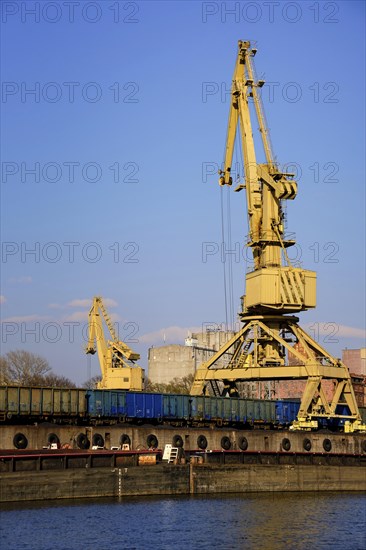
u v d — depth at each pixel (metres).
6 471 80.88
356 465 106.19
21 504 79.44
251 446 106.50
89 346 165.75
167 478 90.19
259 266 113.25
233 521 75.25
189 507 82.00
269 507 83.56
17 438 90.25
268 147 113.12
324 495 95.75
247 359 115.69
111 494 86.25
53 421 98.62
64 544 64.88
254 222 113.06
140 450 92.25
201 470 92.44
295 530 71.81
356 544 66.75
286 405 118.62
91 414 100.69
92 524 72.00
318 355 115.38
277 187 110.94
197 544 65.94
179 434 102.88
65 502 81.69
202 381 115.00
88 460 86.38
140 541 66.50
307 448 108.81
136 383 156.12
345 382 114.25
